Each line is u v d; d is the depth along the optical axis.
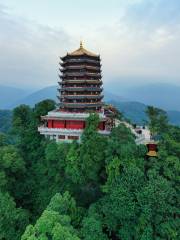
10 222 58.16
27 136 87.50
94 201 67.62
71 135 80.25
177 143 64.81
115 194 54.06
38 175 78.62
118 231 55.78
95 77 87.94
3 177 67.75
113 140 63.19
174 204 56.06
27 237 44.03
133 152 60.81
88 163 62.28
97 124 66.38
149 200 52.06
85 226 51.84
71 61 83.88
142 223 51.81
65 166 69.56
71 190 68.62
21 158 76.06
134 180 55.28
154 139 80.69
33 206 73.56
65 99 87.62
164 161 61.28
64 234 43.47
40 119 89.62
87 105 85.25
